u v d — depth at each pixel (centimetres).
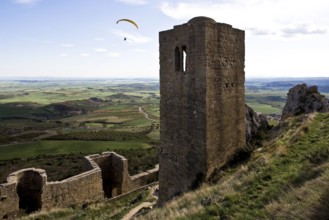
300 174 1188
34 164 6194
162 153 2203
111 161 3384
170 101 2092
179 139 2039
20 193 2388
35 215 2159
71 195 2509
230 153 2075
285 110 3359
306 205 874
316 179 1023
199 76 1839
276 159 1550
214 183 1758
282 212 923
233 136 2102
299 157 1468
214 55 1866
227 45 1977
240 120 2178
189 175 1969
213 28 1845
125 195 3084
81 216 2266
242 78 2164
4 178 5128
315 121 2178
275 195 1101
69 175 4812
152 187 3372
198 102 1866
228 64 1998
